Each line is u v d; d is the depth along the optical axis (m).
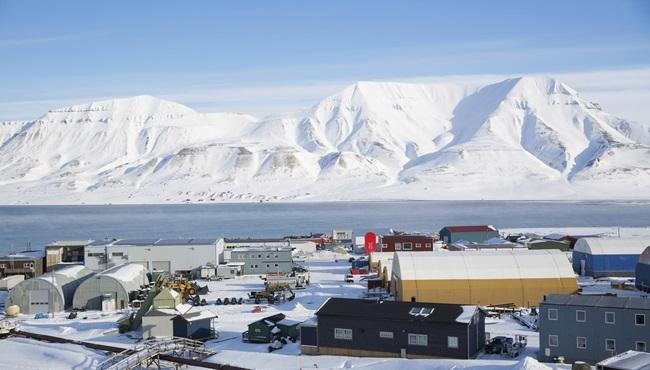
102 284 87.25
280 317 69.38
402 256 82.50
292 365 55.66
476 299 76.88
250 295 91.81
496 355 57.06
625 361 44.78
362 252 148.75
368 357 57.59
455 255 82.44
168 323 67.00
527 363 48.88
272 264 116.69
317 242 160.25
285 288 93.56
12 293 85.12
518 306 76.94
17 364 59.00
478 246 121.44
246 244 134.88
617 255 99.94
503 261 80.44
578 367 48.09
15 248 187.25
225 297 93.19
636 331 52.16
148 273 107.12
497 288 77.19
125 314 82.56
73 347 64.19
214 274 113.44
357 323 58.66
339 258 139.38
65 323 77.38
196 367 56.91
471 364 51.75
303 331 60.44
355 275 110.25
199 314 69.12
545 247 122.56
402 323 57.19
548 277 78.12
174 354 60.16
